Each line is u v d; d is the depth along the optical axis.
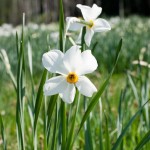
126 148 0.96
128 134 1.00
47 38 0.62
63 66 0.52
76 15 10.64
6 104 1.76
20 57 0.59
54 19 10.54
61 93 0.52
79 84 0.52
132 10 11.47
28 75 2.58
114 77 2.71
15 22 11.03
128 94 1.09
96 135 1.08
